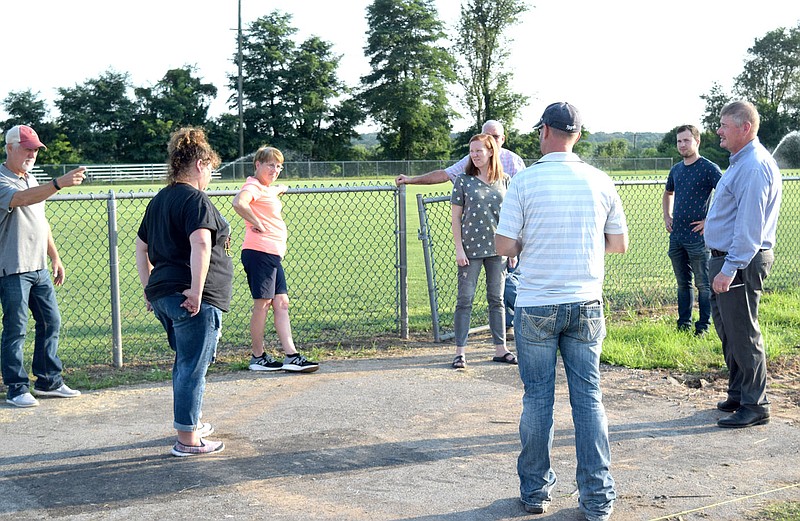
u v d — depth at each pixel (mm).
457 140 74000
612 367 6945
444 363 7207
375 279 12445
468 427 5391
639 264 13398
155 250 4703
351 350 7734
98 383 6504
